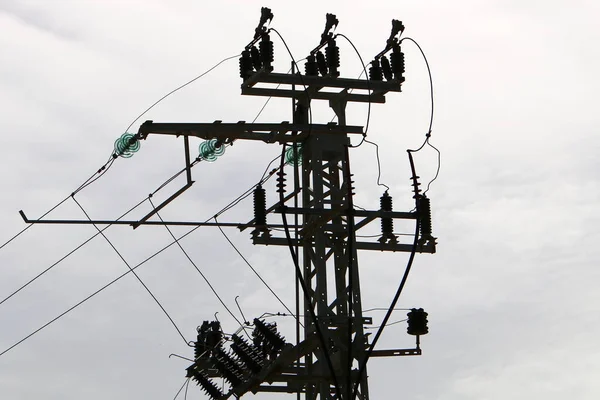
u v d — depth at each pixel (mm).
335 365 27797
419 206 25172
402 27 29516
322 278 28125
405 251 28984
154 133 28266
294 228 28984
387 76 29484
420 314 27344
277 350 29000
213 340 34438
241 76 29172
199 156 28922
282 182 24953
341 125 28906
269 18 28922
